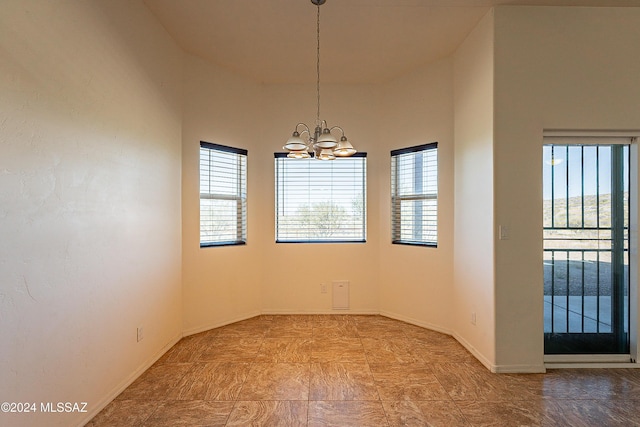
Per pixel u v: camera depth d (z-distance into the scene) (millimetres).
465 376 2729
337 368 2865
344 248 4402
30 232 1685
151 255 2891
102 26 2238
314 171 4434
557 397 2418
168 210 3188
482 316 2994
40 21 1737
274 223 4391
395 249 4215
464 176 3350
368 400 2375
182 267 3529
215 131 3854
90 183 2119
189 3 2773
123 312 2480
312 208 4434
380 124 4379
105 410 2230
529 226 2805
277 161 4410
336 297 4398
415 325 3967
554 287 2975
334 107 4379
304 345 3361
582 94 2811
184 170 3545
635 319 2924
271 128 4371
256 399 2383
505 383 2613
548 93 2803
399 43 3439
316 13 2926
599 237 2979
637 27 2818
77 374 2008
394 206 4270
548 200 2965
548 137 2914
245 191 4195
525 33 2801
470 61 3230
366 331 3760
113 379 2363
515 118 2799
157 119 2988
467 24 3098
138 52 2682
